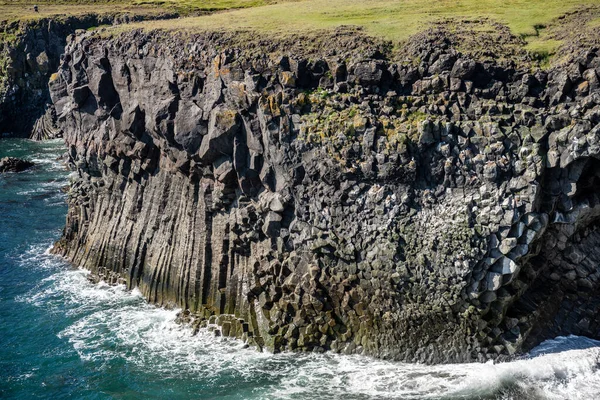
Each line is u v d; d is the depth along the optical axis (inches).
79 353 1443.2
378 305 1317.7
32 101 3932.1
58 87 2100.1
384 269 1301.7
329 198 1354.6
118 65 1829.5
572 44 1405.0
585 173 1256.8
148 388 1298.0
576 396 1177.4
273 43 1598.2
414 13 1849.2
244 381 1295.5
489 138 1273.4
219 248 1530.5
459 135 1299.2
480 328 1263.5
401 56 1483.8
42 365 1403.8
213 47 1620.3
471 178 1268.5
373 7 2011.6
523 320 1284.4
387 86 1430.9
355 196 1332.4
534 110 1295.5
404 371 1273.4
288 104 1414.9
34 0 4640.8
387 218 1306.6
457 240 1252.5
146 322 1566.2
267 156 1430.9
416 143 1298.0
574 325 1347.2
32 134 3895.2
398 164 1295.5
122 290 1760.6
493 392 1194.6
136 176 1790.1
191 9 3491.6
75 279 1843.0
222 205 1529.3
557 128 1254.9
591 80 1285.7
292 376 1298.0
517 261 1246.3
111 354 1432.1
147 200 1759.4
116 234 1834.4
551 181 1257.4
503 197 1242.0
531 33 1546.5
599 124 1204.5
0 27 3937.0
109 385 1318.9
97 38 1964.8
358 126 1343.5
